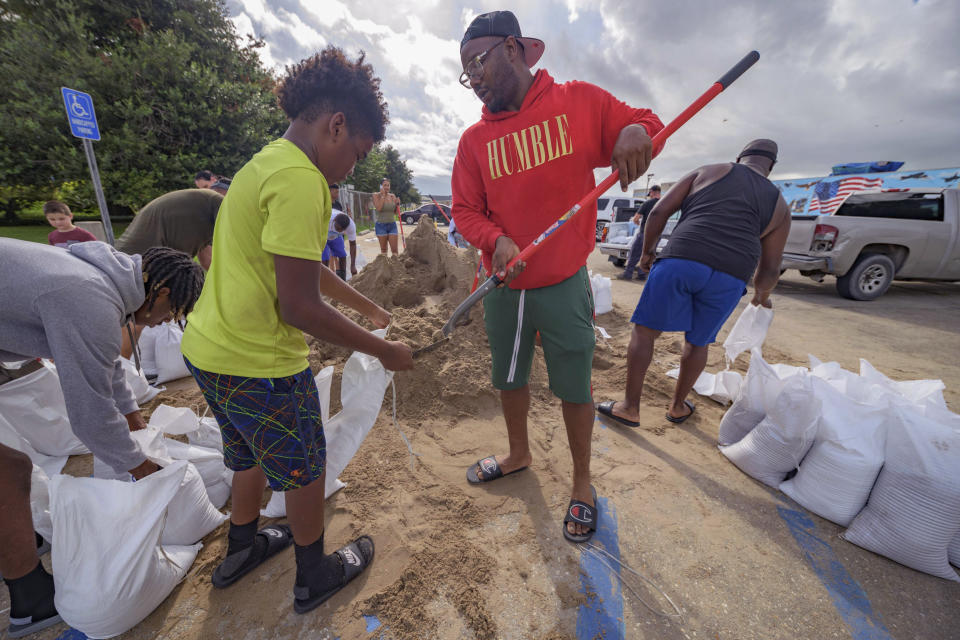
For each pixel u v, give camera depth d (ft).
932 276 20.21
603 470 6.76
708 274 6.77
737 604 4.54
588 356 5.30
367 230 60.64
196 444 6.48
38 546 5.33
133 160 37.40
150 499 4.17
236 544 4.78
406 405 8.28
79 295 3.61
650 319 7.36
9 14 36.65
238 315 3.49
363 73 3.60
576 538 5.32
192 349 3.69
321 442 4.19
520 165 4.88
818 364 7.05
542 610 4.48
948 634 4.21
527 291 5.29
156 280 4.52
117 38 38.81
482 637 4.20
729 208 6.76
